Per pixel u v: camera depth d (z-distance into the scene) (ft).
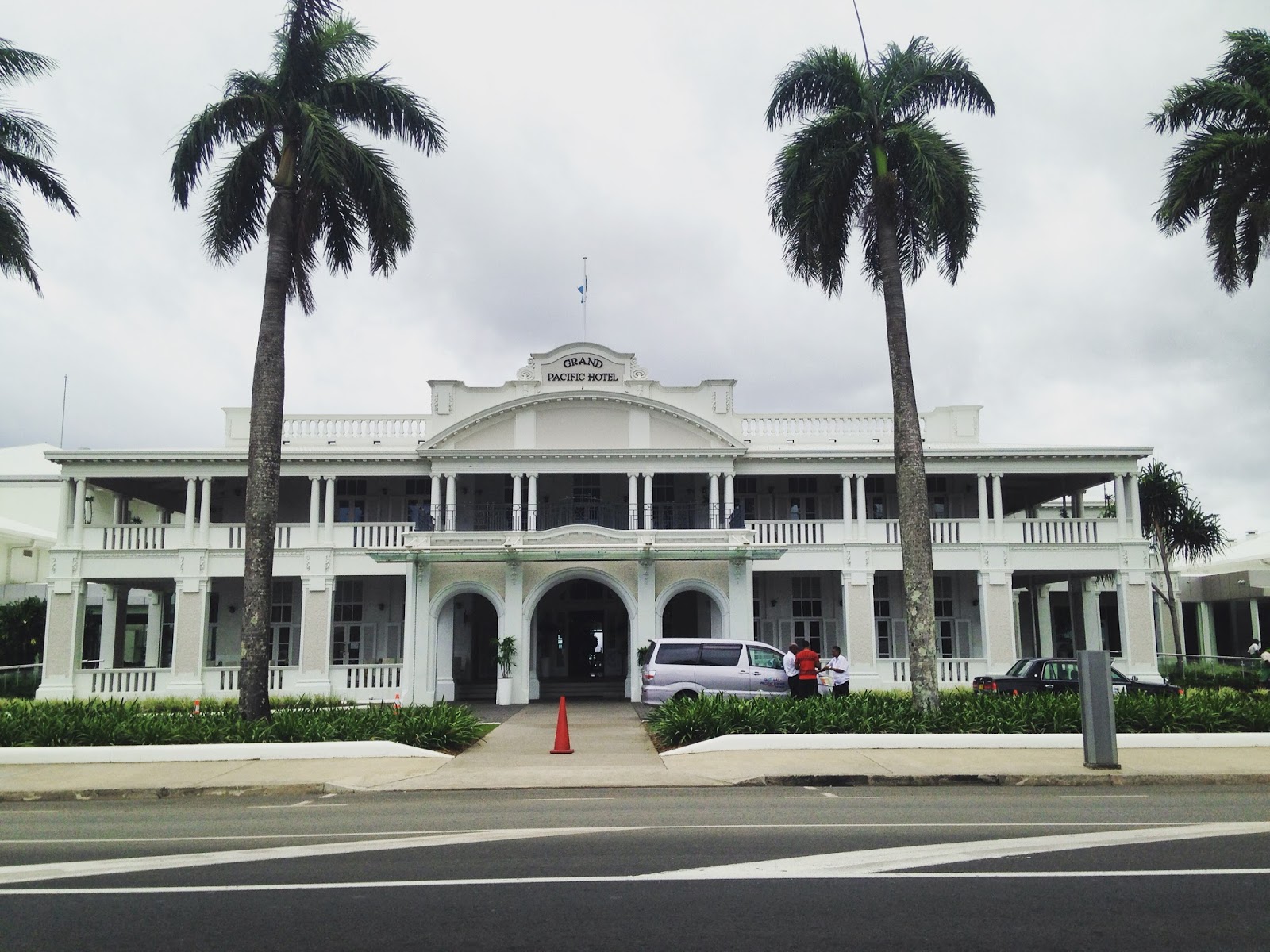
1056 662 74.69
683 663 76.59
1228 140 70.13
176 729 55.98
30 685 108.68
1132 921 20.71
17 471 166.20
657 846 29.01
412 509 117.80
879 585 118.32
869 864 26.20
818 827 32.40
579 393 111.14
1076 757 51.16
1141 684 73.05
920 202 65.98
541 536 100.99
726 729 58.23
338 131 62.44
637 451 110.01
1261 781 45.60
